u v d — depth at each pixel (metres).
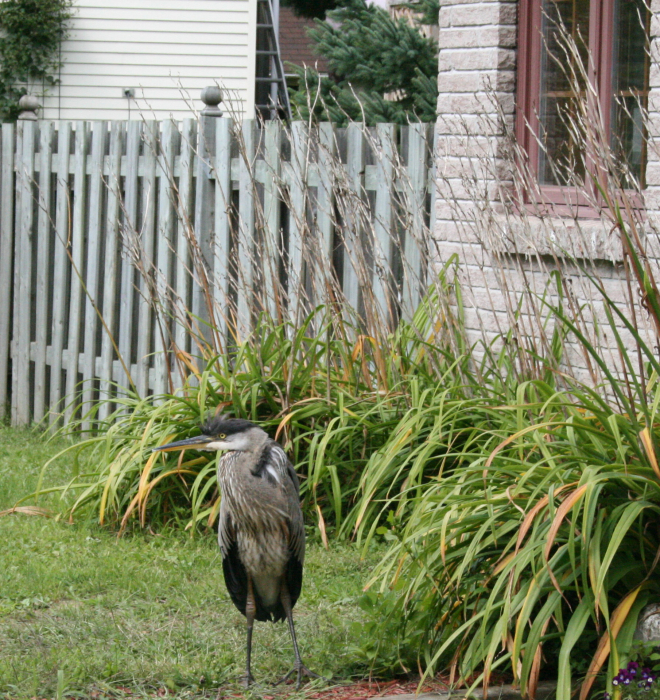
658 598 5.58
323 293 9.80
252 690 5.85
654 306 5.50
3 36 22.94
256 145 11.36
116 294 12.83
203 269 10.02
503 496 5.66
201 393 8.80
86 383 13.02
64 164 13.02
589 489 5.18
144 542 8.73
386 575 6.14
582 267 8.85
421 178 10.32
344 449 9.06
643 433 5.58
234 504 5.93
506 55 9.67
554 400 7.27
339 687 5.93
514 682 5.42
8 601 7.15
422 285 10.05
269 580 6.10
